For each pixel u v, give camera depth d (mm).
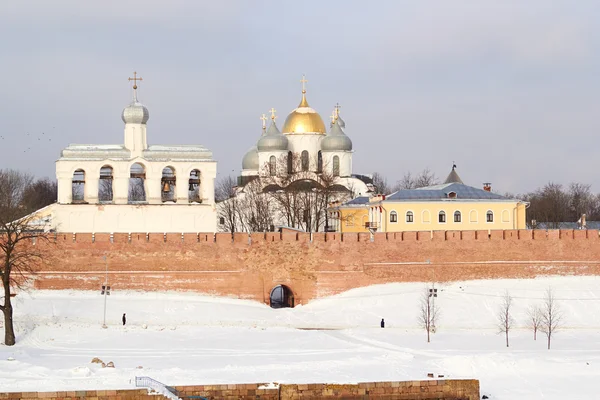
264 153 195000
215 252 134375
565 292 133500
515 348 109688
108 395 84188
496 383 94875
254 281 134875
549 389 93375
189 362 99688
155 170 157500
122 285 132375
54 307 125312
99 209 153375
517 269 137625
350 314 128125
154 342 111438
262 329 120625
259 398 87000
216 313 126875
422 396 88562
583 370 98688
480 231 137625
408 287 135625
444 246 137000
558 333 120062
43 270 130625
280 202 172750
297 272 135625
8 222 128875
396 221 154500
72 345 109625
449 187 160000
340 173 195625
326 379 90938
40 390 85562
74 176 162250
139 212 154375
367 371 95062
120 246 132750
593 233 139000
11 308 110812
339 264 135875
